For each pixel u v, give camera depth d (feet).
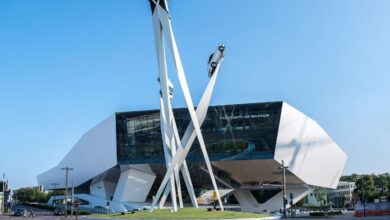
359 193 477.36
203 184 335.47
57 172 358.43
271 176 336.49
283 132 309.83
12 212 349.61
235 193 361.10
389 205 281.13
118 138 325.62
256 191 358.02
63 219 237.66
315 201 576.61
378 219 216.95
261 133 307.99
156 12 124.77
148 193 331.57
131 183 314.35
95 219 108.17
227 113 311.27
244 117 309.83
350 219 221.25
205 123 313.73
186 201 322.14
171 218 97.66
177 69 121.80
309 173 338.13
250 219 100.63
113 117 328.29
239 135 309.83
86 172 342.44
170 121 123.54
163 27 122.93
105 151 331.57
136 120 323.57
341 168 381.19
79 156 347.77
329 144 353.10
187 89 123.75
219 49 128.67
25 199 595.47
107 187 345.92
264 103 307.58
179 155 120.57
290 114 313.12
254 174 335.47
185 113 306.76
